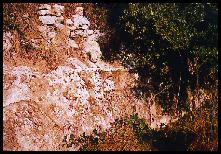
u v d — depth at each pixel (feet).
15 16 40.63
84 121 38.68
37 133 36.11
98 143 38.14
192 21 41.19
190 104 42.11
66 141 37.17
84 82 40.45
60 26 42.63
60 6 43.42
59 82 39.17
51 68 39.68
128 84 42.42
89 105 39.58
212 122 40.52
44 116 36.99
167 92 42.80
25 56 39.24
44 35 41.32
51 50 40.81
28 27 40.91
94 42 43.70
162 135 40.22
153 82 43.14
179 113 42.11
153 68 43.42
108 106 40.47
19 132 35.42
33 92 37.42
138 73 43.34
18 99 36.45
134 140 39.04
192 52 41.16
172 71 43.24
